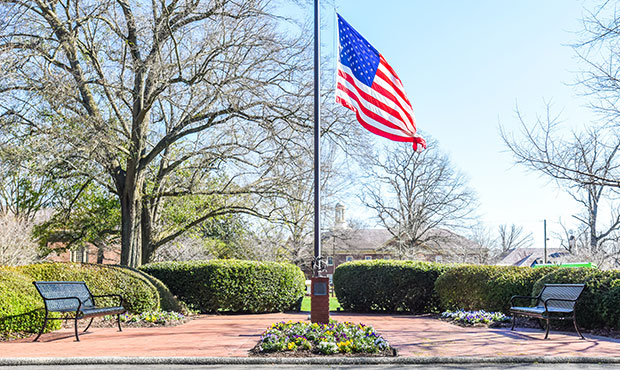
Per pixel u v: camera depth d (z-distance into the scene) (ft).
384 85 37.14
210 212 71.10
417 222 138.31
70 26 52.19
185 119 57.57
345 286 56.95
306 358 23.57
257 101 56.95
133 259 59.93
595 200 99.76
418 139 37.93
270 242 110.93
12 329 31.94
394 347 26.94
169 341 30.27
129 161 59.31
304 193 90.33
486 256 160.15
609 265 102.01
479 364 23.35
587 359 23.67
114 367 22.86
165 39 52.85
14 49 50.11
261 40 54.90
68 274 42.75
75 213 74.59
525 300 41.96
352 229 143.74
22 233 67.10
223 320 46.09
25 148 50.88
